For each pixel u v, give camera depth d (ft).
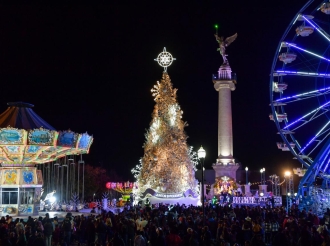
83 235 89.66
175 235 64.59
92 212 156.25
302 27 136.77
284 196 167.84
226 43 249.75
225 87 241.96
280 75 147.84
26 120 134.41
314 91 141.69
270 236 86.28
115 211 173.88
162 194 180.75
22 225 78.38
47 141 126.93
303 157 144.97
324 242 58.44
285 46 145.69
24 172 144.25
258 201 189.16
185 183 183.52
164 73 193.06
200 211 116.26
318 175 132.87
